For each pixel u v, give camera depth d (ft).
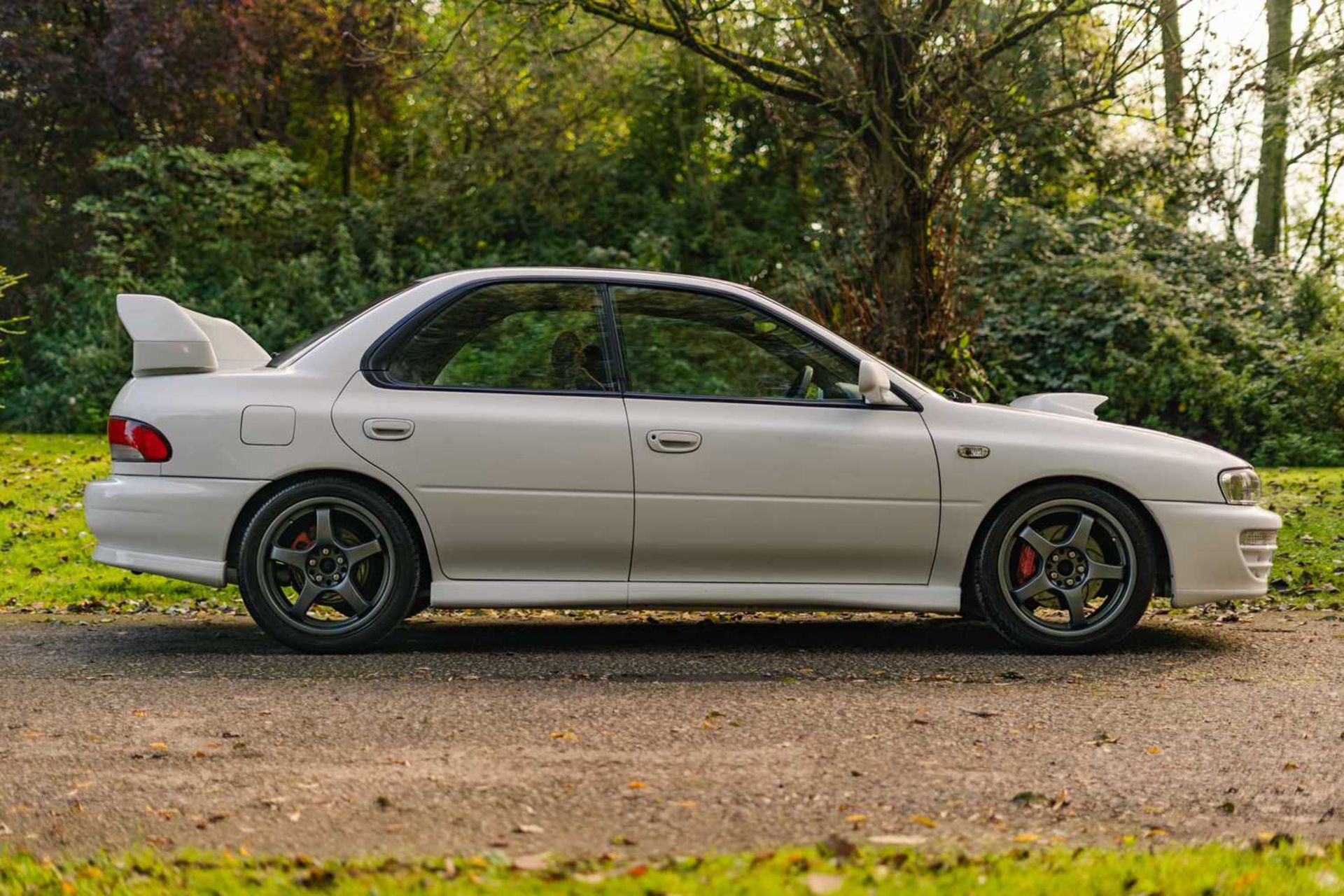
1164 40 35.73
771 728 15.33
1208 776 13.53
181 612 24.43
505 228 67.41
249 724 15.43
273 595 19.45
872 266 38.68
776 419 19.76
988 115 37.11
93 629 22.29
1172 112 37.52
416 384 19.61
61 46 67.77
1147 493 20.11
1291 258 65.67
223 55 65.31
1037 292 58.90
